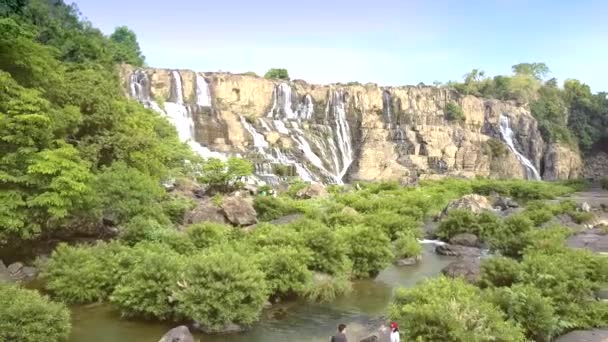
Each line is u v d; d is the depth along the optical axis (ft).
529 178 366.22
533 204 167.63
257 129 262.47
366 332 58.70
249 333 58.95
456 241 119.34
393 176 288.92
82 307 65.92
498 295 58.75
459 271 83.97
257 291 61.82
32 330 48.98
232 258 63.52
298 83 300.40
